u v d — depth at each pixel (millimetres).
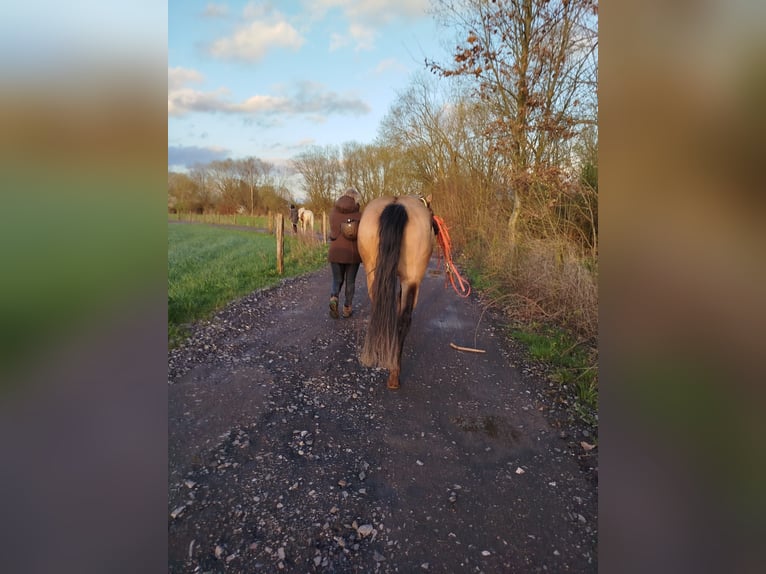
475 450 2896
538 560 2021
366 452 2846
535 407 3492
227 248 12609
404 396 3650
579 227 5422
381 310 3404
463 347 4805
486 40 7586
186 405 3311
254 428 3059
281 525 2197
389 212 3520
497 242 8328
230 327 5109
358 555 2041
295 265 9797
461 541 2131
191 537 2094
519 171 6492
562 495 2465
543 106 6676
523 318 5719
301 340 4871
